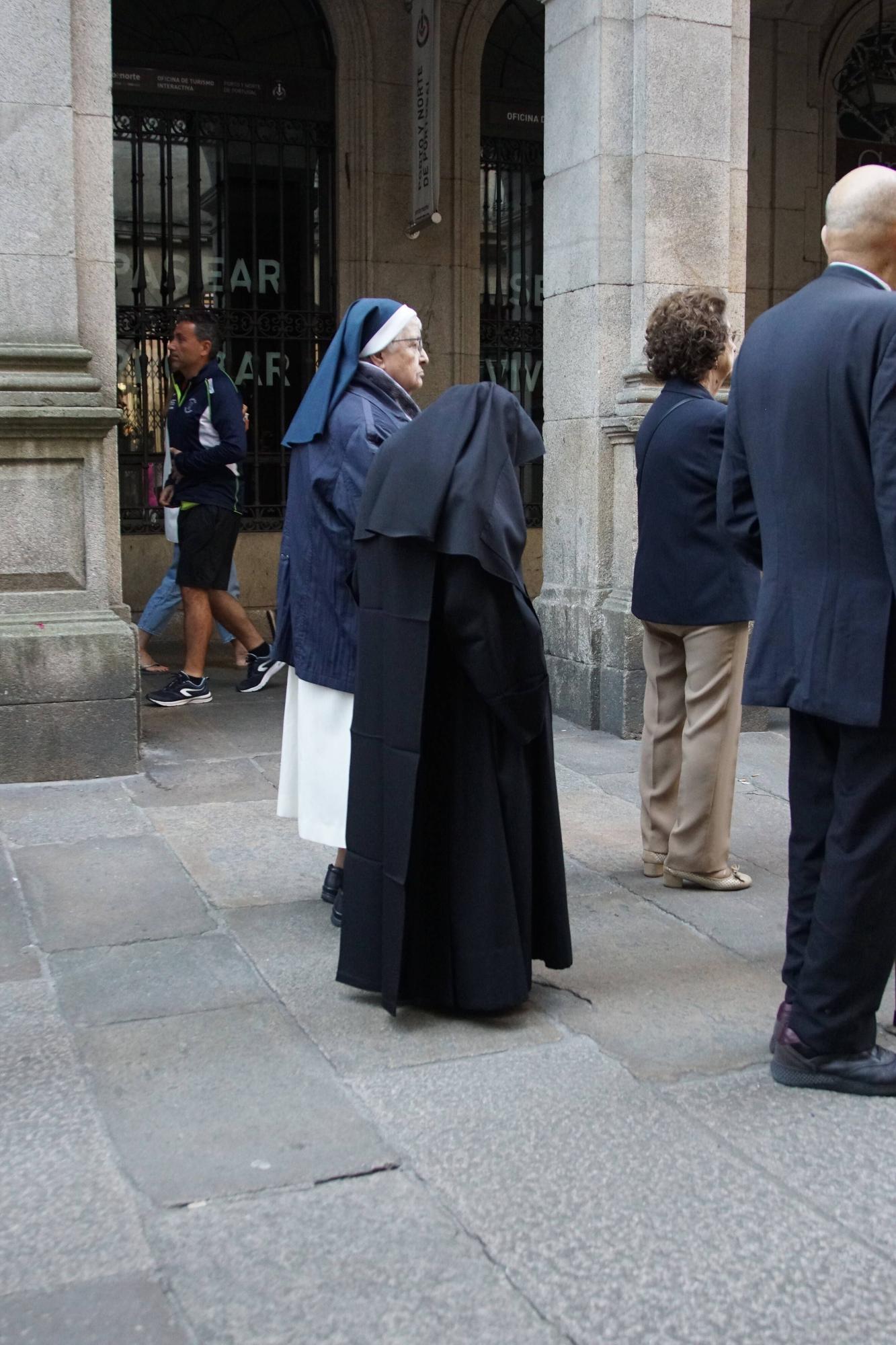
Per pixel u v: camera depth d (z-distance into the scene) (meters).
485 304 10.48
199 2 9.37
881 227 2.88
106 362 5.59
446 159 9.94
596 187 6.55
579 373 6.81
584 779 5.75
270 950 3.74
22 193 5.32
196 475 7.12
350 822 3.29
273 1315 2.12
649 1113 2.83
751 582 4.14
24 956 3.68
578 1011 3.38
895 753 2.77
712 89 6.56
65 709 5.46
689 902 4.25
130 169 9.36
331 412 3.75
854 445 2.72
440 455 3.06
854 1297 2.19
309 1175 2.54
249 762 5.90
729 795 4.31
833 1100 2.90
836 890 2.86
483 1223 2.39
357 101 9.59
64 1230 2.36
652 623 4.29
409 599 3.08
